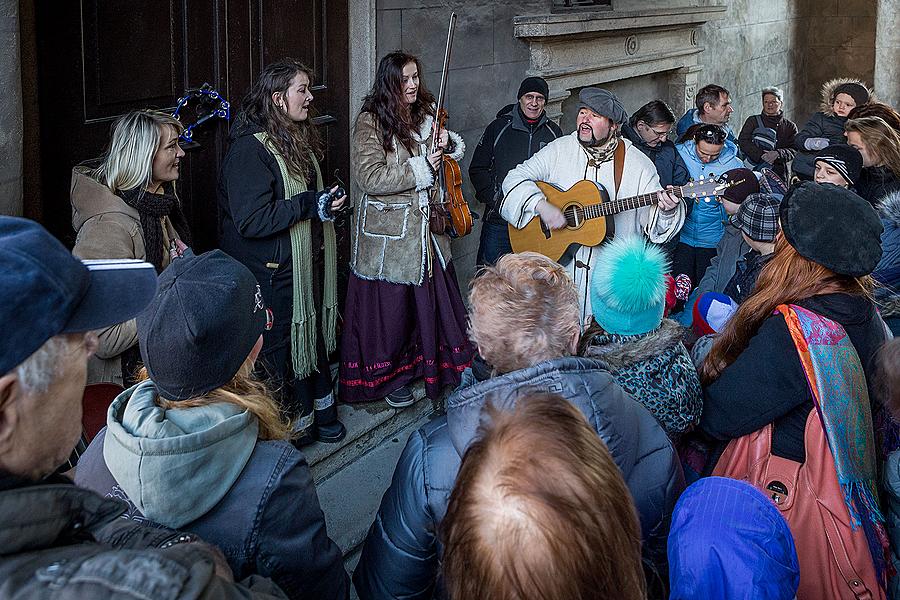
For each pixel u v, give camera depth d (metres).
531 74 5.23
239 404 1.48
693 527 1.38
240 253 3.29
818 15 9.67
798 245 2.05
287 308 3.39
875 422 2.14
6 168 2.58
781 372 1.96
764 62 8.72
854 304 2.07
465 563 1.09
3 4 2.50
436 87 4.61
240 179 3.21
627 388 1.82
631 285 1.83
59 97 2.93
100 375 2.73
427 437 1.71
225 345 1.46
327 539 1.56
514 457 1.10
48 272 0.89
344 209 3.46
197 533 1.40
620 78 6.12
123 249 2.67
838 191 2.08
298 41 3.91
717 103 5.55
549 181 4.09
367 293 3.89
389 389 4.02
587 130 3.98
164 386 1.44
